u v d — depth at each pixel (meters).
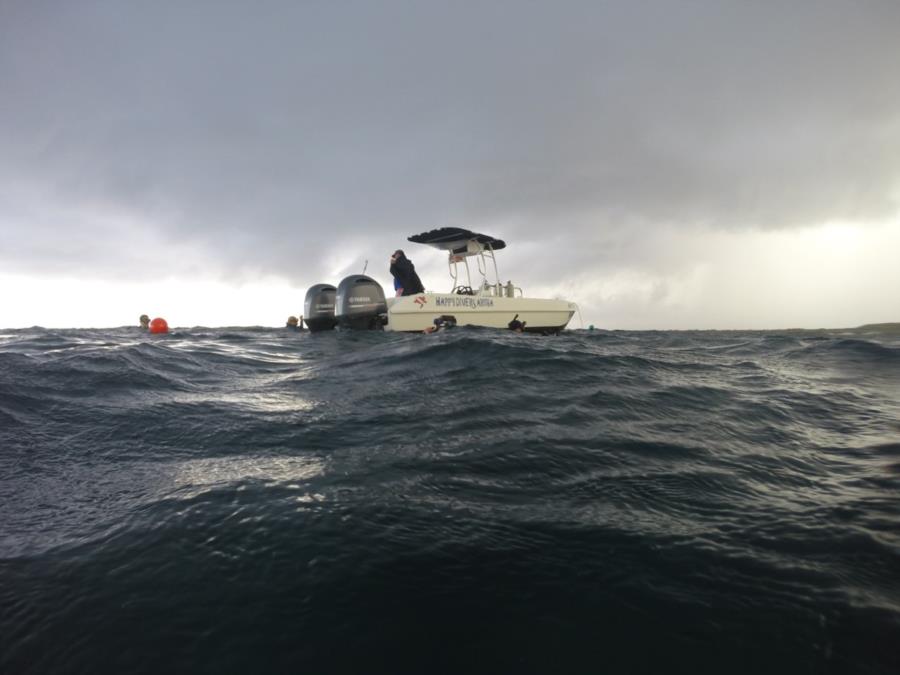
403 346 7.70
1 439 3.20
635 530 1.90
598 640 1.33
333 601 1.49
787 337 9.43
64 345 8.09
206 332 14.09
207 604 1.50
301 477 2.50
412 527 1.92
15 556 1.79
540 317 13.27
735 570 1.62
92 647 1.34
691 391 4.49
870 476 2.46
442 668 1.25
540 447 2.92
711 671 1.22
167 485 2.45
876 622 1.36
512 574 1.61
